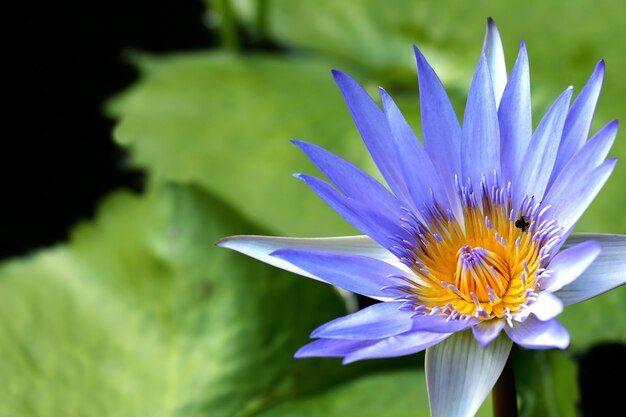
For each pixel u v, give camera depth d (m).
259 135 0.83
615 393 0.73
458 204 0.68
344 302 0.77
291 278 0.77
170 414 0.74
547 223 0.66
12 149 0.88
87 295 0.79
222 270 0.77
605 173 0.64
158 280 0.78
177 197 0.80
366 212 0.66
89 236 0.81
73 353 0.77
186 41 0.96
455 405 0.64
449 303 0.66
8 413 0.75
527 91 0.66
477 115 0.67
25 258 0.81
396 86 0.86
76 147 0.88
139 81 0.88
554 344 0.62
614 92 0.79
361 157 0.81
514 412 0.66
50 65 0.93
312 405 0.74
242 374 0.75
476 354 0.65
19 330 0.78
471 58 0.83
